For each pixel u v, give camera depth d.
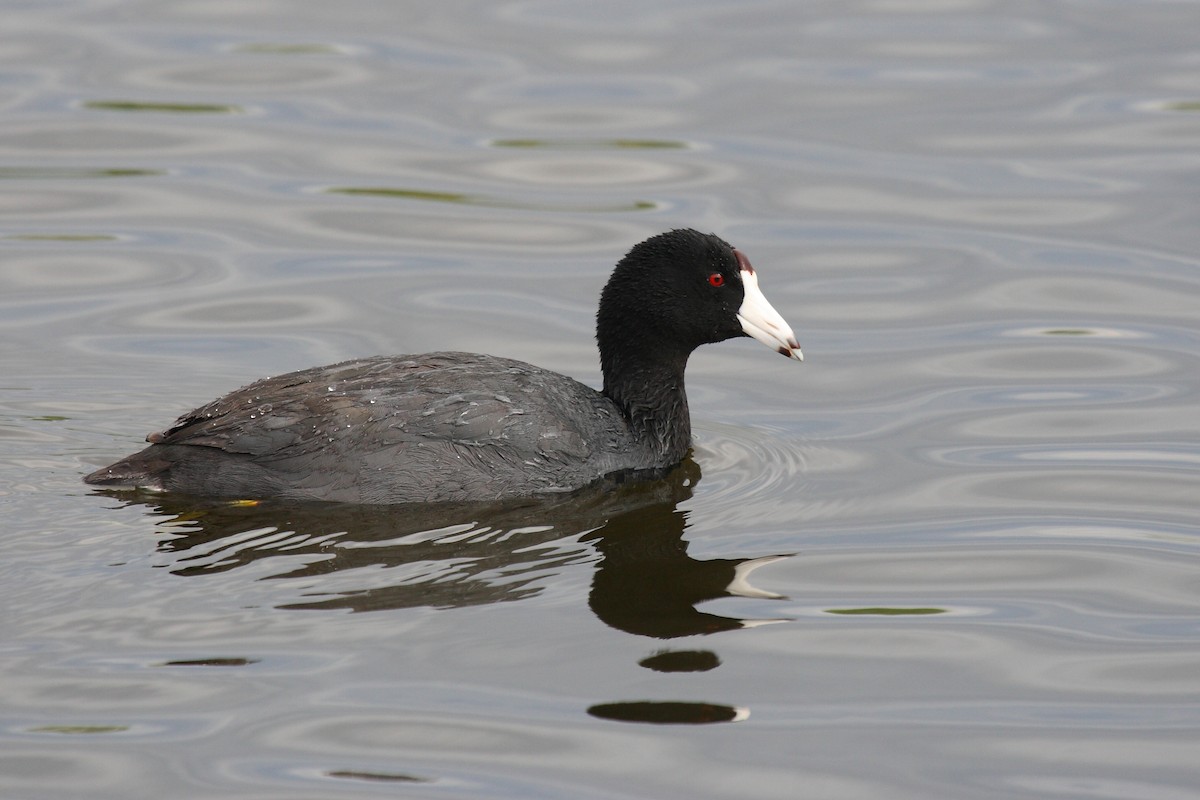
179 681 9.95
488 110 24.30
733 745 9.52
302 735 9.46
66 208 21.05
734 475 14.30
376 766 9.16
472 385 13.48
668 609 11.31
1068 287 19.08
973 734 9.70
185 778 8.98
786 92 24.84
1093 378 16.70
